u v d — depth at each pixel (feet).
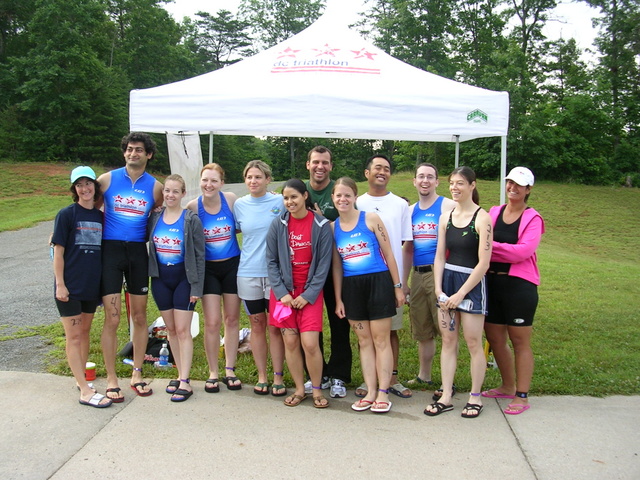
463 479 9.33
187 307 12.58
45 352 15.84
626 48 111.24
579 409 12.31
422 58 106.63
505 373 12.93
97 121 113.70
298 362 12.44
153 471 9.46
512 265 11.97
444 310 11.95
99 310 21.20
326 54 16.72
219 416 11.75
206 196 12.70
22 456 9.88
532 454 10.19
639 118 110.83
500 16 114.73
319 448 10.36
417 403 12.70
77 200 12.16
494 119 14.58
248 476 9.33
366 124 14.64
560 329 19.16
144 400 12.55
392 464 9.79
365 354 12.32
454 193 11.89
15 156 106.01
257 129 14.93
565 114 101.45
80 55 106.93
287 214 12.14
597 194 82.33
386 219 13.01
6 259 33.06
